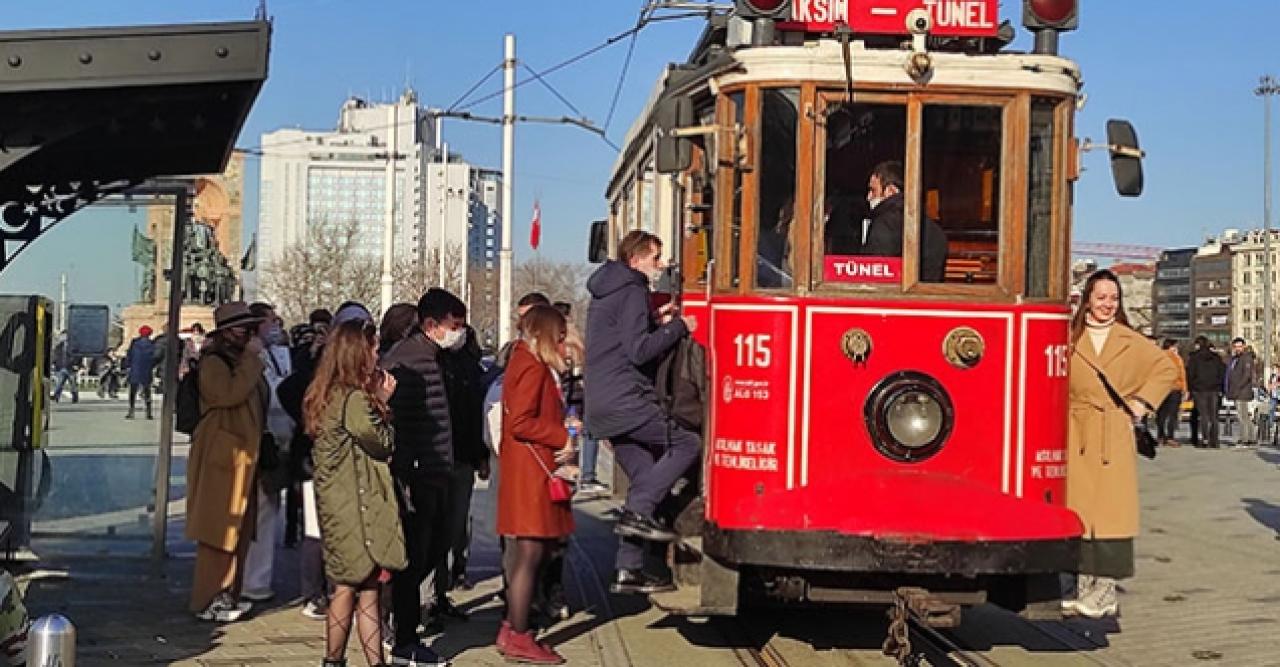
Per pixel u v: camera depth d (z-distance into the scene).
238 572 8.88
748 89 7.46
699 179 8.23
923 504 6.95
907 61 7.37
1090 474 7.83
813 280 7.32
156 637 8.20
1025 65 7.43
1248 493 16.44
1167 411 23.67
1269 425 26.11
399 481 7.34
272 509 9.52
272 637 8.27
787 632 8.81
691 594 7.75
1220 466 19.78
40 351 10.02
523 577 7.79
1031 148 7.49
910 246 7.36
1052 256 7.50
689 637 8.63
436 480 7.63
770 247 7.43
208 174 9.09
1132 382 7.86
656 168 7.70
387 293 32.28
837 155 7.39
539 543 7.79
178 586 9.76
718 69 7.64
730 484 7.36
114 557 10.36
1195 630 8.97
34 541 10.34
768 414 7.27
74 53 6.03
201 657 7.70
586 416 7.95
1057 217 7.51
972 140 7.45
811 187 7.34
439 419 7.71
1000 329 7.36
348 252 56.19
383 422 6.91
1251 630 8.97
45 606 9.03
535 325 7.72
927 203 7.43
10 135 6.42
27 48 5.98
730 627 8.95
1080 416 7.88
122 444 10.73
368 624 7.07
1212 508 15.07
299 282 54.66
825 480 7.22
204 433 8.80
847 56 7.27
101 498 10.69
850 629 8.92
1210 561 11.66
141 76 6.09
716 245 7.62
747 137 7.45
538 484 7.69
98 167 8.71
